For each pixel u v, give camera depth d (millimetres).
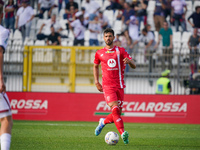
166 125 37219
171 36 57781
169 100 40344
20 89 51281
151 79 49562
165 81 44781
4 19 60906
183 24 61094
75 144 21266
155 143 22453
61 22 60594
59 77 51062
